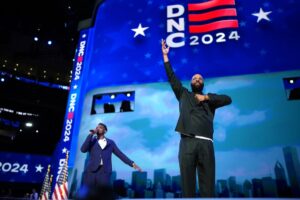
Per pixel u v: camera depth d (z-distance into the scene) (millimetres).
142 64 7184
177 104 6566
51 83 21969
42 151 20672
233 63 6543
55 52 19672
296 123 5781
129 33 7645
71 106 8289
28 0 16250
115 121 6875
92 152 4211
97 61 7676
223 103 3141
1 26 18297
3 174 12805
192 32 7074
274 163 5613
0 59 19875
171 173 6125
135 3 7961
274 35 6590
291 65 6238
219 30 6914
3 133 21359
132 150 6523
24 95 21609
